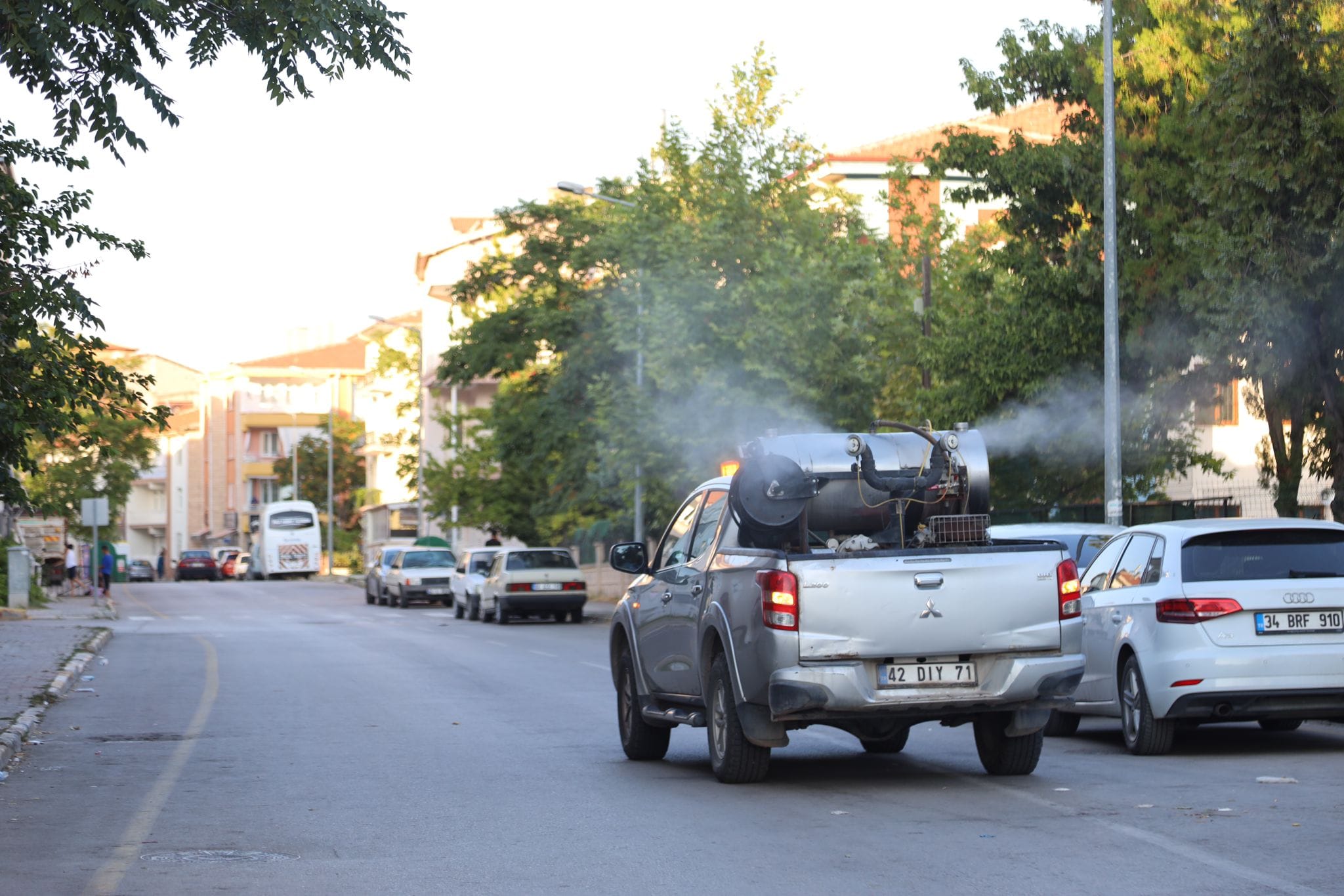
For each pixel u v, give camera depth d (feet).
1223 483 144.66
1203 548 44.45
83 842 32.99
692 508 45.03
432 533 316.60
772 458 39.34
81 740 53.93
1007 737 40.09
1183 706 43.24
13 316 54.08
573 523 183.83
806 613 36.70
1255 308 72.59
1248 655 42.91
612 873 28.58
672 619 43.27
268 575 337.93
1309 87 71.67
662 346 123.54
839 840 31.53
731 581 39.22
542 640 117.08
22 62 44.78
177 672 85.81
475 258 312.29
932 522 39.40
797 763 44.57
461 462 205.67
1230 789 37.29
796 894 26.35
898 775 41.52
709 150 132.98
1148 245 93.30
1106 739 50.75
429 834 33.32
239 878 28.78
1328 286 72.33
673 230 126.62
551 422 152.35
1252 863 27.89
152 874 29.25
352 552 378.12
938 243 147.54
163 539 518.78
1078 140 107.65
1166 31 89.25
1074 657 37.81
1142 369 96.17
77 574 228.43
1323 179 71.26
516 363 156.04
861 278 127.13
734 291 123.44
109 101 45.09
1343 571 44.24
